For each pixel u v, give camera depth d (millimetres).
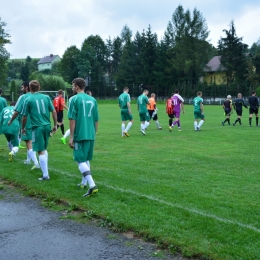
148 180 6465
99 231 4254
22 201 5441
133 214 4609
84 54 73000
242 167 7766
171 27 66500
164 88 63562
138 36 70812
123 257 3604
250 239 3854
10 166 7770
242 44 61562
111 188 5820
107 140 12312
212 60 74438
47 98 6758
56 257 3621
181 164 8070
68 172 7109
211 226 4184
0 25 56469
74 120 5508
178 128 15891
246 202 5211
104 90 64438
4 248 3840
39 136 6523
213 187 6062
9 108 8578
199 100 15336
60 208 5047
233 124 18281
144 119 13781
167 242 3799
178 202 5141
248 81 58062
